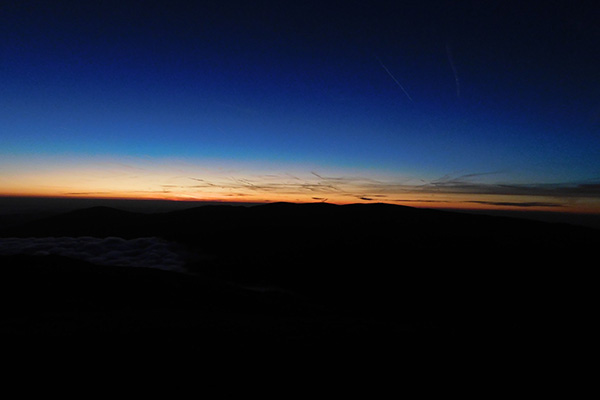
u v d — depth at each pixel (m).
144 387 5.27
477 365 6.43
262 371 5.97
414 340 7.73
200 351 6.73
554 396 5.37
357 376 5.89
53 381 5.37
